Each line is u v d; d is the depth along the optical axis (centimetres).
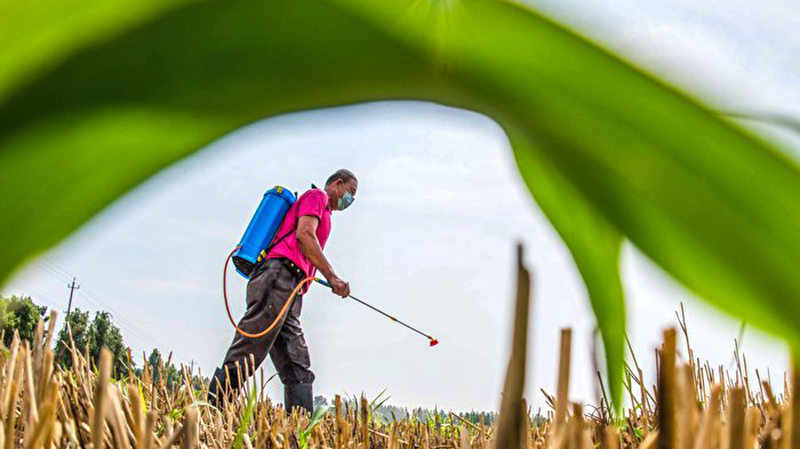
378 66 15
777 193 15
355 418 213
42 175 14
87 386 152
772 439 92
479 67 16
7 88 13
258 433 167
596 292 27
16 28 13
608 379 29
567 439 74
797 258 16
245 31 14
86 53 13
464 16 15
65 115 13
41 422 89
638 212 17
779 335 16
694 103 15
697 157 16
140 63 14
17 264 14
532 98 16
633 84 15
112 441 128
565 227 24
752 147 15
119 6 14
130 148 14
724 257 16
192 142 14
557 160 17
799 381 61
